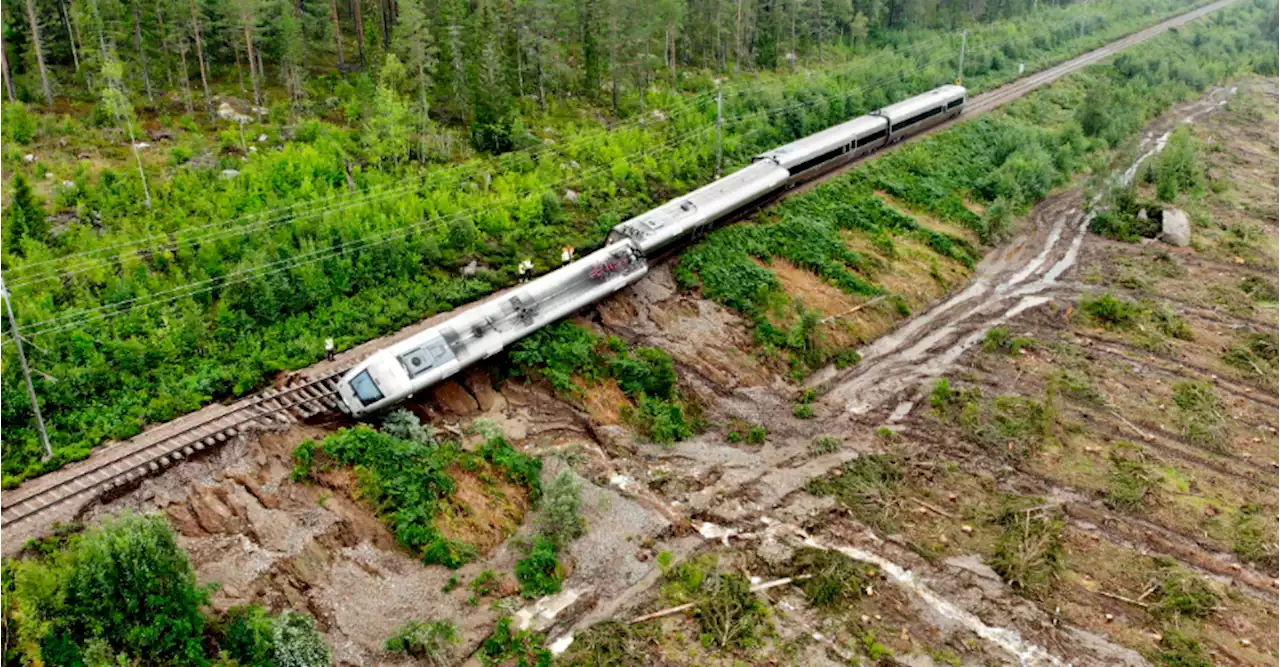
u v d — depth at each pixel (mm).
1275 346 56844
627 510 40031
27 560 31281
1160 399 51969
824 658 33906
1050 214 77438
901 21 121375
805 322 54406
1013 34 115000
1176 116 103125
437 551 35688
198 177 56594
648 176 66688
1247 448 48344
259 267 47250
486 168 63000
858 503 42344
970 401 50875
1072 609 37156
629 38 76375
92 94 68500
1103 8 139125
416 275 52094
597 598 35656
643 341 51500
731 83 87188
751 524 40469
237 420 38750
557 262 55594
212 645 30734
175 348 43875
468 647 32969
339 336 47156
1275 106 109750
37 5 68500
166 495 35031
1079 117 92000
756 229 61938
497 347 45094
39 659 27516
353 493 36906
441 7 71625
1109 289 64875
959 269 67125
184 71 67375
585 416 45500
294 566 33906
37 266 45875
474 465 40031
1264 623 36938
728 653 33719
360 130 66375
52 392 40062
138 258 48188
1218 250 71500
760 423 48500
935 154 79250
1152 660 34938
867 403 51125
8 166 56219
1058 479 45062
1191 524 42375
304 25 77438
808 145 69250
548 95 77688
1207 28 135250
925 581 38000
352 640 32438
